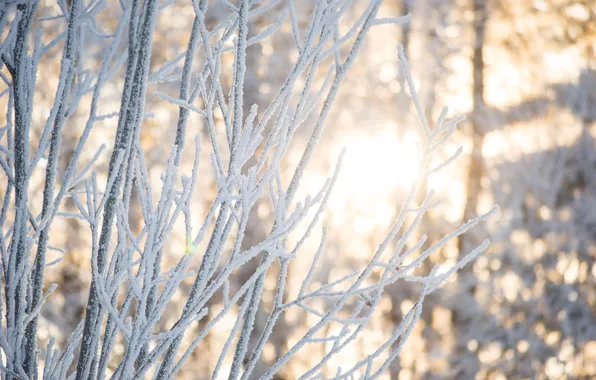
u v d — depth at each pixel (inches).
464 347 187.5
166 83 187.9
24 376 65.5
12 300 65.4
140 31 64.5
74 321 180.1
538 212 198.1
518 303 192.7
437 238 191.6
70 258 182.1
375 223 188.2
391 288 185.2
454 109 199.0
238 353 65.5
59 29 176.2
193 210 179.9
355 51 65.0
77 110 179.3
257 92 189.0
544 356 193.2
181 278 63.2
